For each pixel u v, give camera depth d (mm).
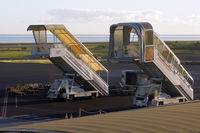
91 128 19422
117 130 18844
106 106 50562
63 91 54844
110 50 48250
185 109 24500
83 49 55250
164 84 51375
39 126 20984
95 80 56406
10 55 167375
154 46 47656
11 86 72562
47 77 87750
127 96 60781
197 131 18453
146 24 45969
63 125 20641
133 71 66500
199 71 100875
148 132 18359
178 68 51500
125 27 48094
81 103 52969
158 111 24094
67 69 55188
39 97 59188
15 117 42500
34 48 53312
